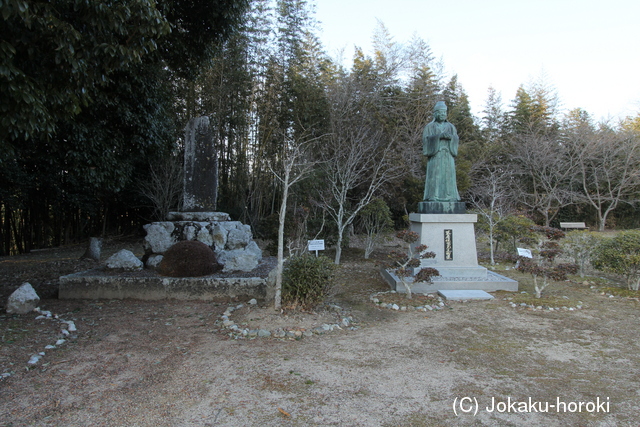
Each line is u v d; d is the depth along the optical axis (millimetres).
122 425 2674
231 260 6832
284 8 16125
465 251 7684
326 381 3404
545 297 6625
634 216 22594
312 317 5199
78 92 5465
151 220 18188
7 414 2787
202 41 9000
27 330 4551
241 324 4910
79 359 3828
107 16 4984
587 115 26531
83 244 16297
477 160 19750
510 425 2729
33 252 13977
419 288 7008
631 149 20891
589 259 8992
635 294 6879
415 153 16688
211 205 8320
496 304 6254
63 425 2660
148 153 11039
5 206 13258
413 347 4316
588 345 4422
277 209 16469
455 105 23641
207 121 8383
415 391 3236
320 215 11750
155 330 4770
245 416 2807
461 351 4207
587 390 3289
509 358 4016
